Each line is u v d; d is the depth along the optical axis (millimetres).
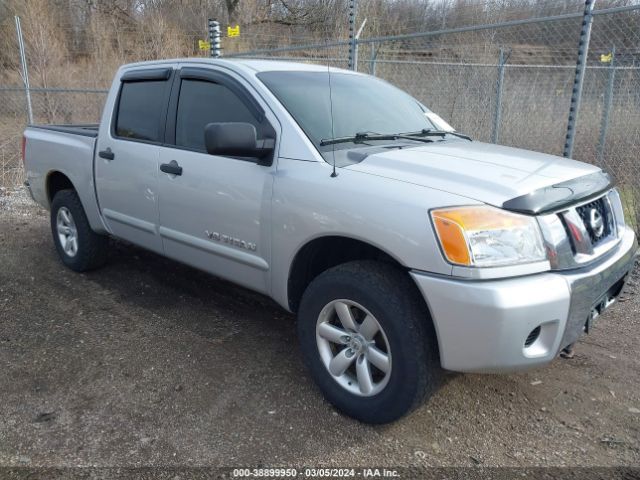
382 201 2635
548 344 2508
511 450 2725
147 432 2805
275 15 17109
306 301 3006
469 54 9500
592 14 4895
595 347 3734
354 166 2922
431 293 2461
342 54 10805
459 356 2479
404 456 2666
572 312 2523
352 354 2879
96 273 5031
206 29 17766
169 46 15312
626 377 3367
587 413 3021
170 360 3508
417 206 2533
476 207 2477
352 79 4035
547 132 8852
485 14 8289
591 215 2820
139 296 4527
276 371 3391
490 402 3102
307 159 3039
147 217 4066
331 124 3322
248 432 2816
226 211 3395
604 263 2754
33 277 4945
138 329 3936
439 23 9125
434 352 2627
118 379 3285
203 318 4125
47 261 5379
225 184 3373
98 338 3795
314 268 3201
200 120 3688
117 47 15680
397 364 2633
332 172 2902
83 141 4656
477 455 2684
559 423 2936
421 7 9586
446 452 2701
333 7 12609
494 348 2406
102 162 4406
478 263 2398
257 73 3490
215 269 3645
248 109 3404
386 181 2721
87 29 16078
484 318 2373
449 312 2436
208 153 3225
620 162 7398
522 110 9125
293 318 4152
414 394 2611
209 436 2781
